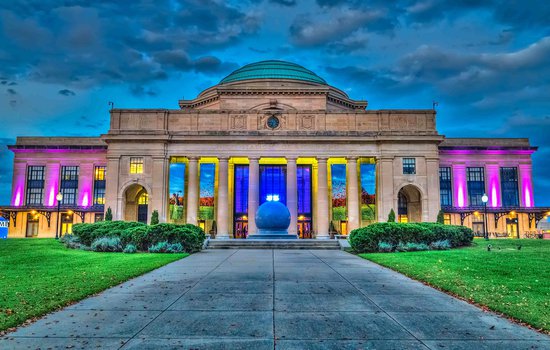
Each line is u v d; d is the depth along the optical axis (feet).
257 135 194.29
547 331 34.40
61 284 55.01
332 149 196.34
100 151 240.73
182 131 197.47
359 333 33.91
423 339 32.48
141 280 60.13
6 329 34.81
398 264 76.38
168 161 197.98
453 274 63.57
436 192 193.88
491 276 61.82
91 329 35.01
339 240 139.33
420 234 112.57
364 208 196.65
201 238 118.21
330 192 207.51
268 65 244.22
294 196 192.75
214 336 33.06
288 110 198.70
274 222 153.07
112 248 109.40
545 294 48.80
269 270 71.46
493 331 34.65
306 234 212.64
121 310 41.65
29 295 47.57
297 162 214.69
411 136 194.70
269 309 41.91
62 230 236.02
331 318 38.47
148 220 191.31
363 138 194.80
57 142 244.22
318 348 30.42
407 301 45.80
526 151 244.01
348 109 229.66
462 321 37.68
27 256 93.71
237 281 59.00
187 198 198.08
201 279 60.90
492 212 233.35
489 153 244.01
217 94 216.54
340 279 61.11
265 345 30.99
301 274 66.39
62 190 239.91
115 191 193.26
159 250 106.01
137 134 195.21
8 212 234.58
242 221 212.64
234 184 215.10
